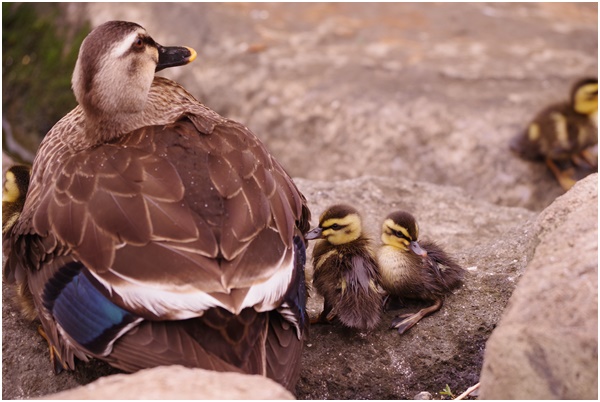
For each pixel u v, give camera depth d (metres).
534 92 17.30
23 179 9.88
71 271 7.39
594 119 15.08
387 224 8.85
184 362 6.68
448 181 15.61
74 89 8.59
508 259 9.48
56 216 7.60
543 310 6.62
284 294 7.10
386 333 8.65
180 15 19.69
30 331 9.05
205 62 18.42
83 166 7.79
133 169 7.60
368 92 17.00
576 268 6.80
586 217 7.36
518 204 15.34
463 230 11.36
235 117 17.45
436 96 16.92
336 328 8.77
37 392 8.50
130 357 6.84
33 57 19.98
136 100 8.57
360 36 19.64
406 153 15.95
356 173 16.02
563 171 15.55
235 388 6.09
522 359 6.49
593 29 21.09
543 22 21.31
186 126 8.20
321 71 17.84
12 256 8.25
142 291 6.89
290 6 20.94
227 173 7.65
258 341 6.93
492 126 16.09
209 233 7.08
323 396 8.28
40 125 19.11
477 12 21.47
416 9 21.38
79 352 7.49
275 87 17.41
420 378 8.37
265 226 7.37
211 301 6.74
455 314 8.74
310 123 16.69
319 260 8.88
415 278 8.69
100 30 8.64
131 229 7.16
